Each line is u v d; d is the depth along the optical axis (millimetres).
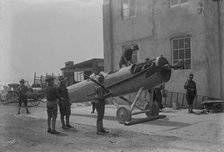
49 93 6203
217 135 4855
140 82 7508
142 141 4934
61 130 6465
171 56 6754
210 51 5430
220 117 6633
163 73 7422
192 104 7992
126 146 4605
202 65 6359
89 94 8516
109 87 7723
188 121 6836
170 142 4770
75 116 8836
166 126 6531
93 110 9422
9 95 7402
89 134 5859
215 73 5516
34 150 4223
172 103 8914
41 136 5227
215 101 7086
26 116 6875
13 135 4770
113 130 6211
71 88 8898
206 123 6207
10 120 6047
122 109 7367
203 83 6746
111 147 4539
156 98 8766
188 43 6094
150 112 7785
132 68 7398
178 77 8125
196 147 4246
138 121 7230
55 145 4551
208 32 5344
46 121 6688
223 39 5309
